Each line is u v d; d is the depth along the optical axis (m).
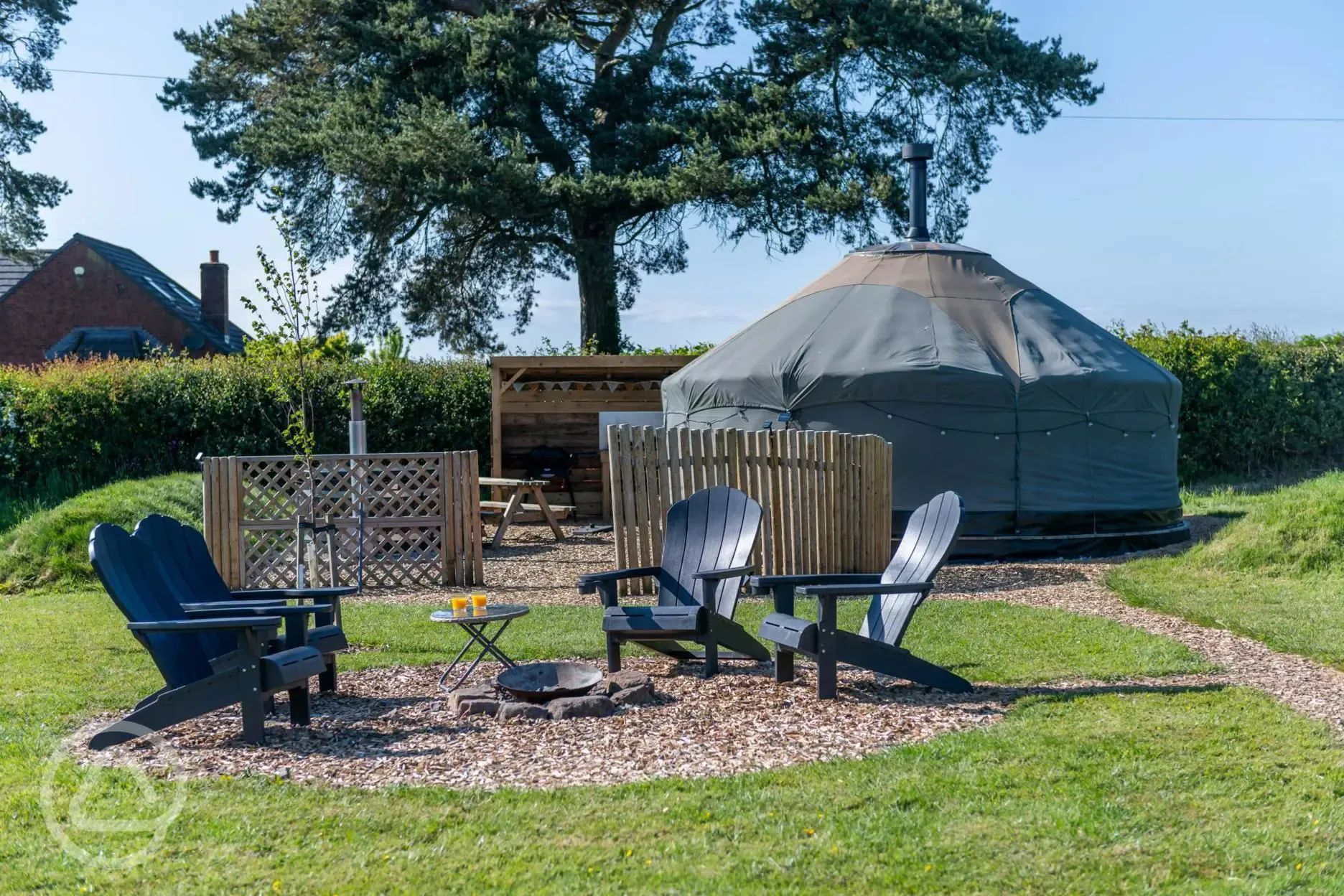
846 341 12.05
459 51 21.12
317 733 5.21
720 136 21.48
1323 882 3.42
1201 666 6.29
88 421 15.96
